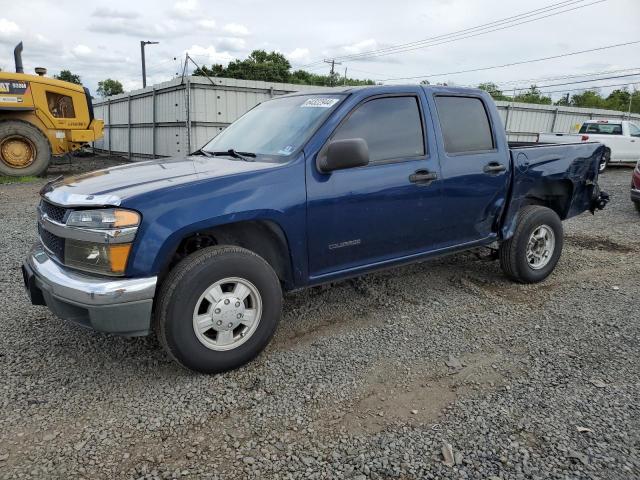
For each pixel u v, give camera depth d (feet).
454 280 17.07
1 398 9.73
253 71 176.65
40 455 8.20
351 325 13.42
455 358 11.62
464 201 14.17
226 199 10.22
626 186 43.06
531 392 10.21
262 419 9.26
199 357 10.27
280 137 12.29
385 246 12.94
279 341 12.44
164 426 9.02
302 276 11.71
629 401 9.89
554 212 16.76
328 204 11.57
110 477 7.75
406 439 8.71
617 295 15.85
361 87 12.78
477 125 14.69
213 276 10.12
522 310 14.55
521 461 8.16
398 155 12.85
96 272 9.57
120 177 10.96
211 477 7.76
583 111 86.53
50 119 45.21
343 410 9.58
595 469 7.98
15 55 45.93
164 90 58.90
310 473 7.88
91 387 10.21
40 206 11.57
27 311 13.80
